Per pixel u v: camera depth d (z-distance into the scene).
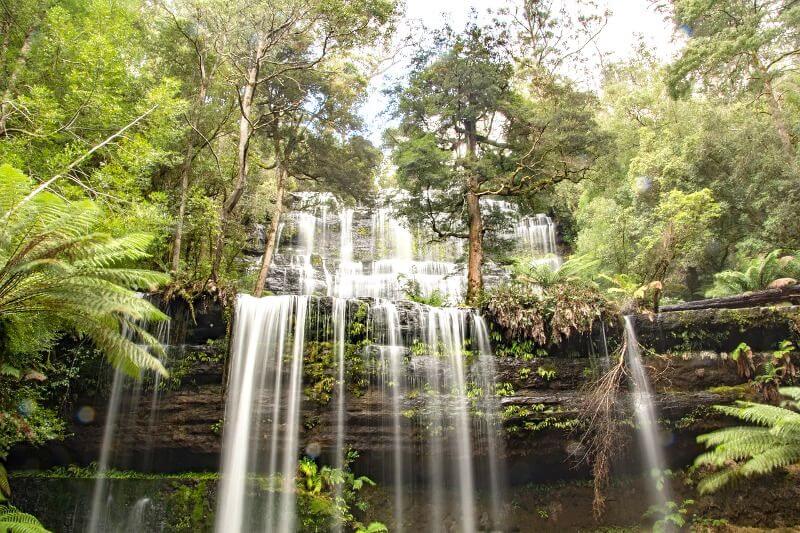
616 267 16.95
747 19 13.88
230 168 16.36
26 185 6.76
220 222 12.81
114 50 11.30
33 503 8.73
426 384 9.97
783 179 14.34
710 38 14.82
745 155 15.12
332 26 12.77
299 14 12.83
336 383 9.65
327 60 14.48
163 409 9.37
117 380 9.41
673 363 10.70
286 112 16.80
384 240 22.83
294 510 8.78
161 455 9.29
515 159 14.16
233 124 15.85
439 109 13.71
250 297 10.10
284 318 9.88
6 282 5.95
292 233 21.89
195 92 15.06
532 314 10.66
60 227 6.16
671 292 16.56
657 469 10.22
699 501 9.91
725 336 10.84
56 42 10.94
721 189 15.58
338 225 23.00
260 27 12.79
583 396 10.16
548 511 9.92
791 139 15.74
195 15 13.07
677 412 10.23
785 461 8.07
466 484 9.73
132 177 11.01
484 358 10.41
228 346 9.67
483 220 14.58
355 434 9.48
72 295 6.20
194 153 14.31
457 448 9.72
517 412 9.89
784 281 11.38
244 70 14.30
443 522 9.40
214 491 8.99
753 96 17.53
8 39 11.27
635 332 10.88
